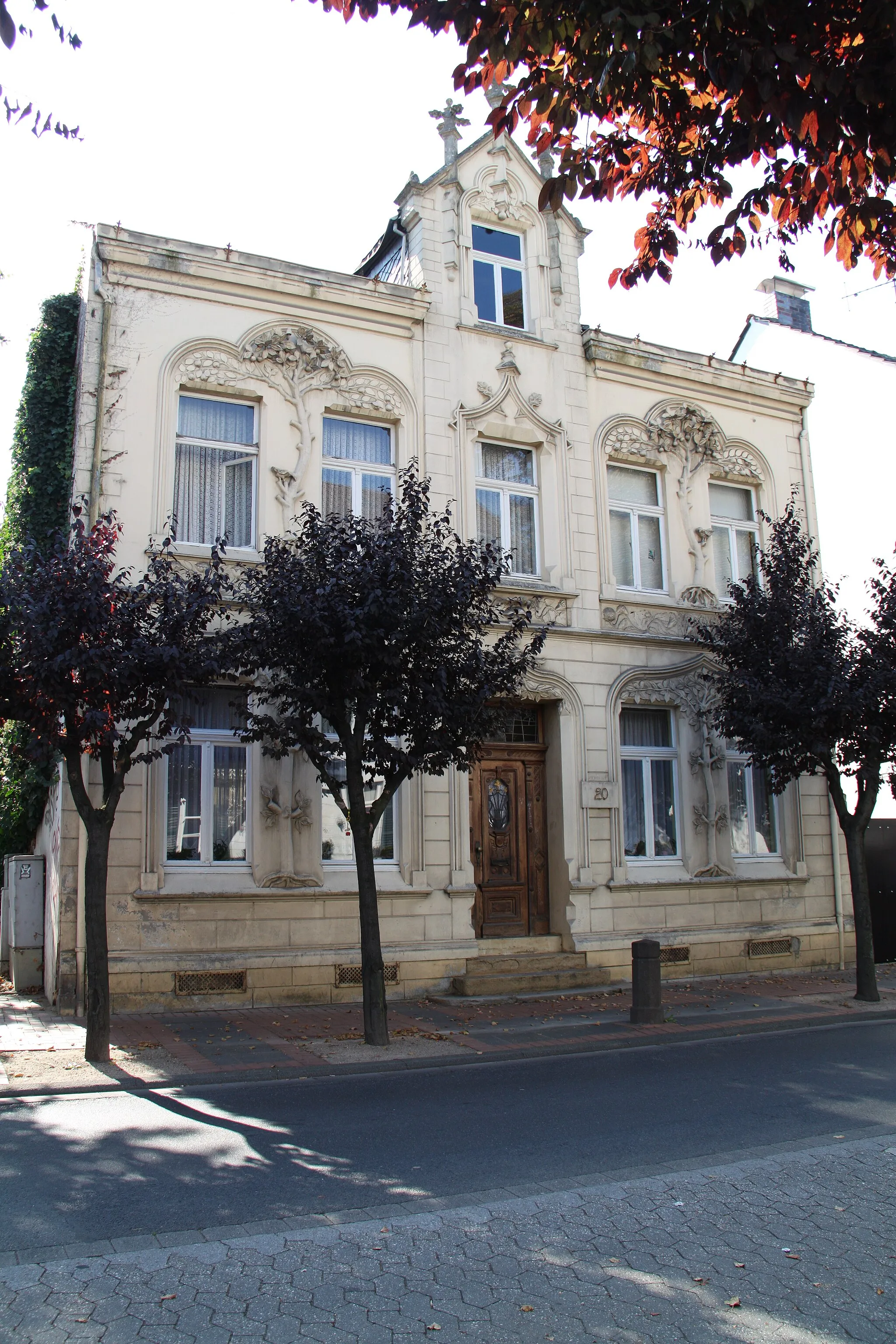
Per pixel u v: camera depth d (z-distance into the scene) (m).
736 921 16.28
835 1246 5.13
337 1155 6.60
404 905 13.55
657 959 12.16
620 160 7.00
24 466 14.85
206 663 9.80
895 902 18.09
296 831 12.95
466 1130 7.29
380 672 10.34
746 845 16.94
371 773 10.90
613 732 15.55
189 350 13.32
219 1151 6.67
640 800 16.05
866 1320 4.33
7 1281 4.57
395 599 9.85
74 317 15.10
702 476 17.36
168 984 11.89
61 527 14.44
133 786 12.03
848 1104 8.13
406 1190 5.89
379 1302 4.41
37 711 9.45
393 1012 12.59
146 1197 5.73
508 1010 12.78
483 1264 4.84
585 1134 7.17
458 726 10.67
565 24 5.97
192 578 10.16
